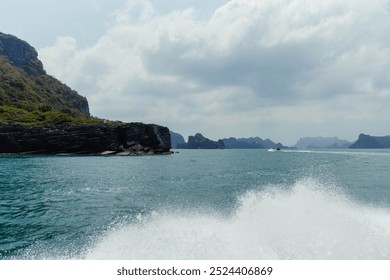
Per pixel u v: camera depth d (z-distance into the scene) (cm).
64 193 2400
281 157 9694
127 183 3030
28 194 2339
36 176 3559
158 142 10962
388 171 4450
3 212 1738
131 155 9881
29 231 1358
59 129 9744
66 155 9356
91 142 9738
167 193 2430
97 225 1452
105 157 8456
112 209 1822
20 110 12738
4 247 1155
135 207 1881
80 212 1741
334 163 6391
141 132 10588
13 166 4975
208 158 9000
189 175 3834
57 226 1441
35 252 1102
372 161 7088
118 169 4659
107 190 2567
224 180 3334
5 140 9238
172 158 8588
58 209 1822
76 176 3609
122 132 10369
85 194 2359
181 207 1875
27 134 9412
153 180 3300
